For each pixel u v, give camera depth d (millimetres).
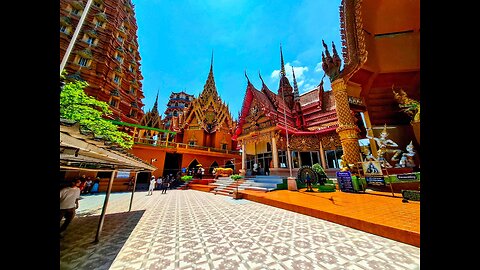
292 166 15336
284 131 15336
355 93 12508
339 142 14797
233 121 32406
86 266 3264
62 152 2664
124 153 4102
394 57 12109
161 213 7656
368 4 11242
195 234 4910
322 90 18578
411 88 13172
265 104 16375
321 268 3049
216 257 3541
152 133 28297
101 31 23594
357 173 10156
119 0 27922
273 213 7016
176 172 24734
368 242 4000
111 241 4477
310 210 6312
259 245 4047
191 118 29750
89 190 15477
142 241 4453
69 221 5113
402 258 3281
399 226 4148
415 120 11805
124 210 8422
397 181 8781
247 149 18922
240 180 15625
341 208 6109
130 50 30375
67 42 20281
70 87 8547
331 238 4285
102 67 21953
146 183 22078
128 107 25719
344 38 11859
